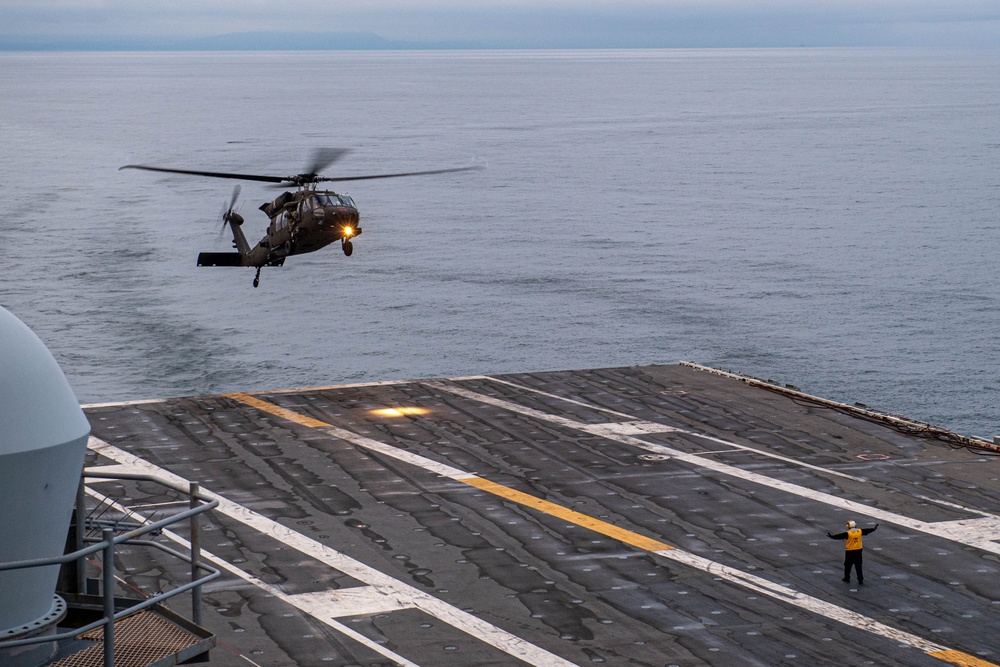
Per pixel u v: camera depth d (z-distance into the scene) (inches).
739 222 5841.5
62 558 383.2
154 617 458.6
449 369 3189.0
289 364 3213.6
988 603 1015.6
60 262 4640.8
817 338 3499.0
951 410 2760.8
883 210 6166.3
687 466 1443.2
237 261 2068.2
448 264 4761.3
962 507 1290.6
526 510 1262.3
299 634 932.0
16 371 394.3
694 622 967.0
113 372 3102.9
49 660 410.3
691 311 3880.4
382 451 1498.5
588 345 3442.4
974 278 4392.2
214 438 1552.7
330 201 1910.7
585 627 954.1
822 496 1325.0
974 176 7534.5
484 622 962.1
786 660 893.8
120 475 510.6
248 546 1139.9
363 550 1133.1
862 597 1026.1
